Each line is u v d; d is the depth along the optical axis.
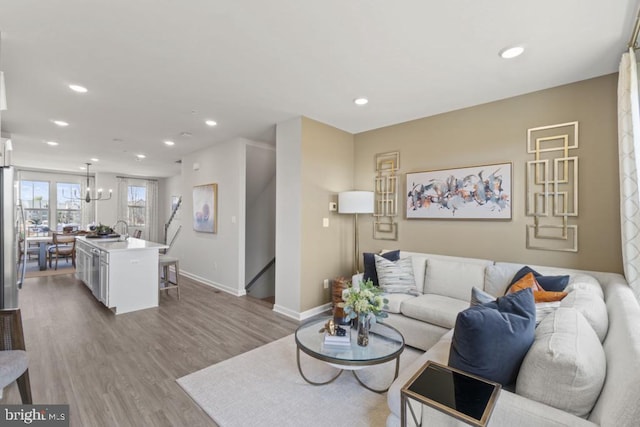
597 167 2.62
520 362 1.26
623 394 0.90
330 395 2.10
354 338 2.19
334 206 4.15
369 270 3.38
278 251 3.96
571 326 1.29
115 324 3.40
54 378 2.26
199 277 5.68
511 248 3.07
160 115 3.69
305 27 1.98
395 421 1.43
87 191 8.22
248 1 1.74
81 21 1.92
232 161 4.86
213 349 2.80
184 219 6.23
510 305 1.41
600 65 2.45
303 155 3.73
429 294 3.16
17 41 2.14
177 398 2.05
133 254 3.89
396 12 1.83
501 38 2.09
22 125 4.07
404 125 3.94
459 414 0.98
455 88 2.91
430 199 3.63
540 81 2.75
